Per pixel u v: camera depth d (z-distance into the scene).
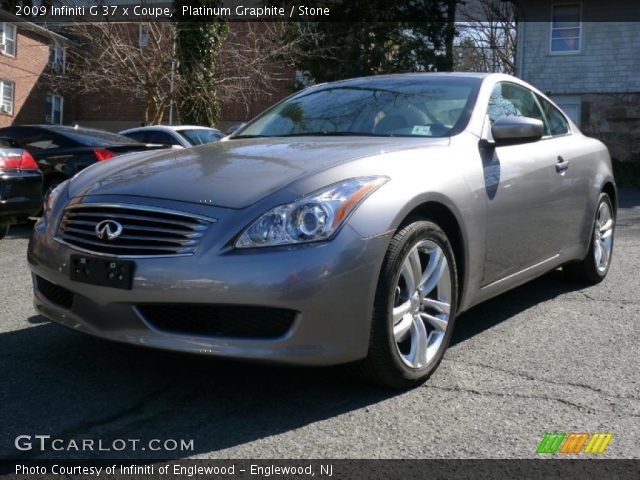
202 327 2.74
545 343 3.78
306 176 2.87
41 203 6.89
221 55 19.66
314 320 2.65
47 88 27.95
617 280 5.50
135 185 3.01
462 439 2.57
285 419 2.73
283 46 20.20
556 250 4.46
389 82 4.32
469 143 3.60
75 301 2.94
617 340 3.85
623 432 2.64
